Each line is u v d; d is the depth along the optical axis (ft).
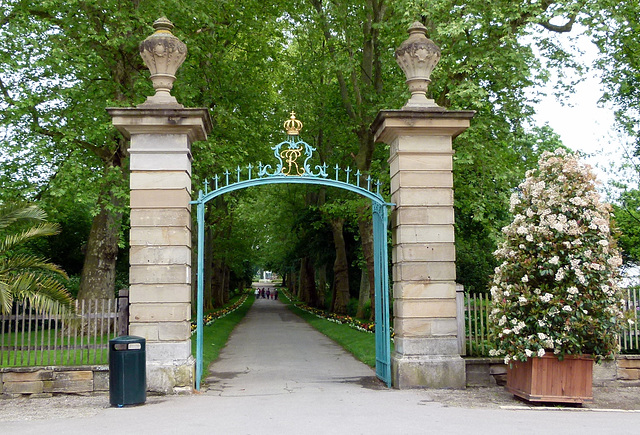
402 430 21.99
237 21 63.16
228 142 60.80
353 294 116.98
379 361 36.35
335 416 24.93
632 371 34.06
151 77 33.14
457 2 49.29
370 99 65.46
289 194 117.50
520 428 22.56
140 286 31.45
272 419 24.29
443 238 33.45
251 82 67.46
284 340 68.44
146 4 51.98
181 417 24.88
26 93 48.91
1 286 29.76
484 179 50.49
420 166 33.78
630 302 34.76
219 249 128.06
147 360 31.07
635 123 58.44
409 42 34.60
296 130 34.17
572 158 31.01
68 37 50.65
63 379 31.07
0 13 49.55
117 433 21.86
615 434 21.63
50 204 50.88
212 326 81.30
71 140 48.32
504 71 46.60
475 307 34.63
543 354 27.71
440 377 32.48
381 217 34.81
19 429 23.25
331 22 66.54
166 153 32.27
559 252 29.32
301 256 124.57
